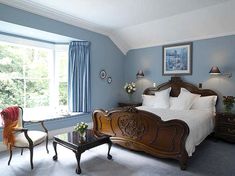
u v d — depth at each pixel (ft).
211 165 9.25
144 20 14.37
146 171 8.61
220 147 11.85
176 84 15.83
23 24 11.18
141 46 18.12
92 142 8.91
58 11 12.34
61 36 13.67
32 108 14.37
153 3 11.21
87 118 15.81
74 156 10.27
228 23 12.85
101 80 16.94
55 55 15.46
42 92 15.01
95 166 9.12
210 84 14.48
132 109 9.79
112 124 10.93
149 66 17.76
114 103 18.31
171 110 13.37
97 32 16.28
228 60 13.65
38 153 10.68
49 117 13.44
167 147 9.01
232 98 12.76
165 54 16.66
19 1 10.68
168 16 13.56
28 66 14.17
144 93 17.71
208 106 13.53
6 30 12.07
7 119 9.15
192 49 15.26
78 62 15.19
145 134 9.66
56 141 9.53
